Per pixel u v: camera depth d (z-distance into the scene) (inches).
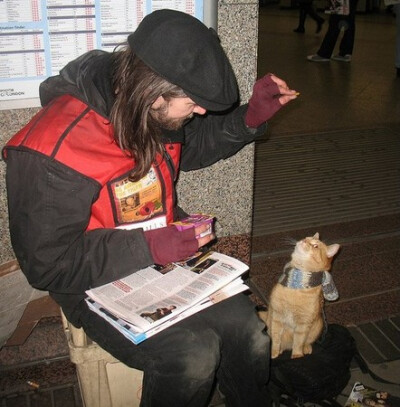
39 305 90.0
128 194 68.6
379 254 129.6
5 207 85.0
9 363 91.5
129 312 63.4
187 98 60.9
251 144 96.7
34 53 78.2
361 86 279.7
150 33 58.1
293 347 87.4
